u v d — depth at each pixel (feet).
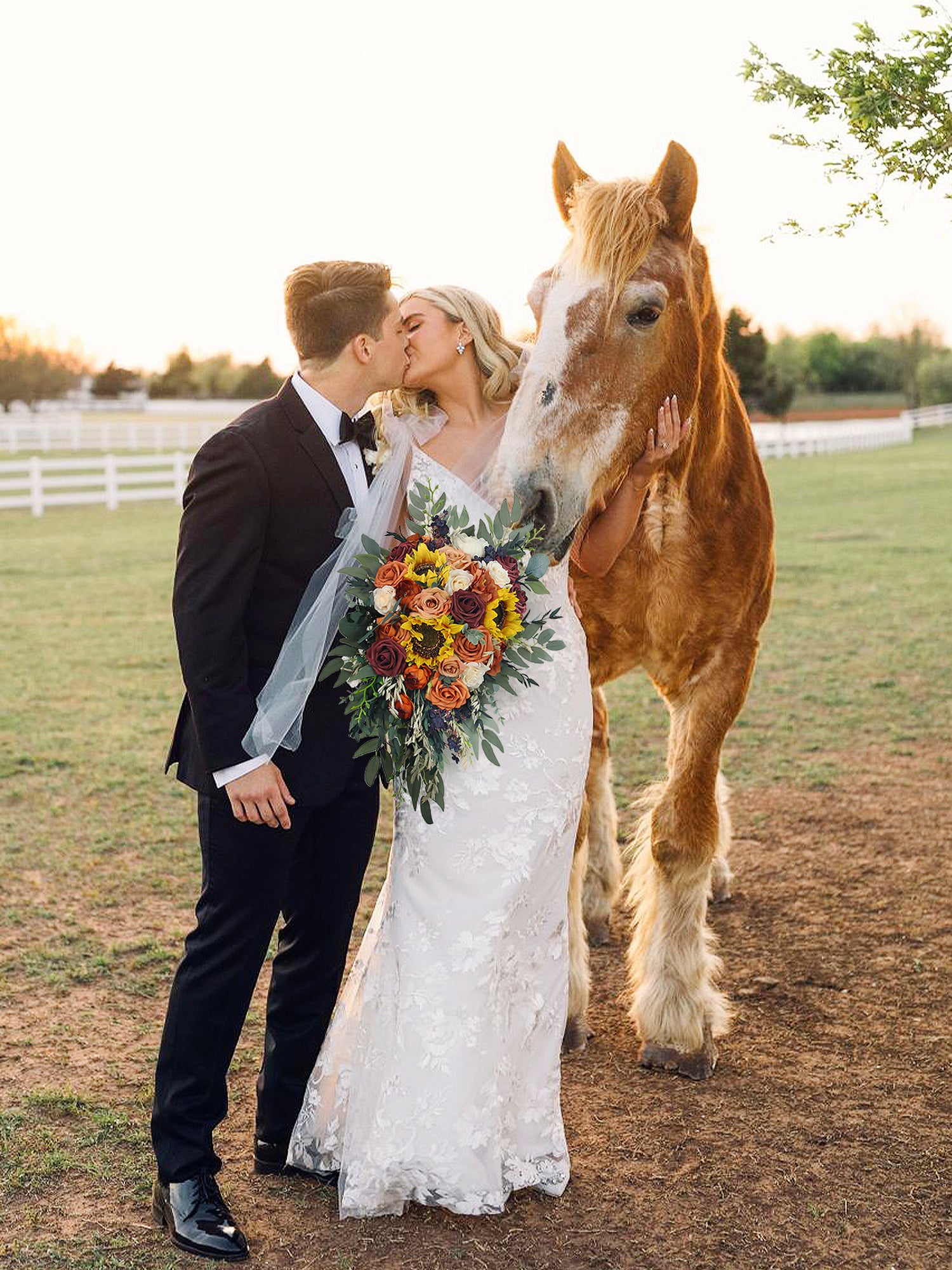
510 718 7.97
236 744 7.39
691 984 10.32
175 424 108.68
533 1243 7.82
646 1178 8.55
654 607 10.54
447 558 7.57
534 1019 8.21
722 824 13.74
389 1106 7.77
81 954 12.28
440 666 7.38
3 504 58.49
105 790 17.88
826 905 13.51
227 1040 7.91
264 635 7.84
